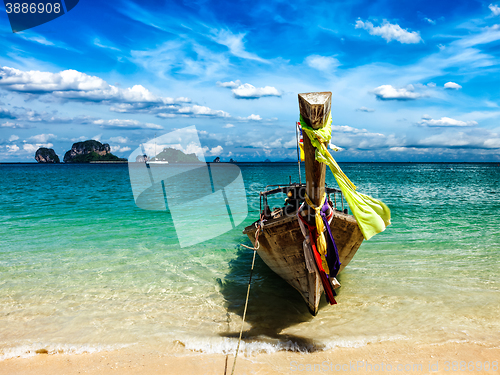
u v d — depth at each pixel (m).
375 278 7.04
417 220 12.85
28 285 6.92
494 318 5.25
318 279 5.41
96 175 55.50
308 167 4.73
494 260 7.96
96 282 7.12
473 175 54.31
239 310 5.90
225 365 4.22
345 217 5.50
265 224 5.85
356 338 4.80
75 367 4.20
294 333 5.03
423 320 5.27
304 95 3.97
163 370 4.13
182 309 5.92
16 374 4.06
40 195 23.50
